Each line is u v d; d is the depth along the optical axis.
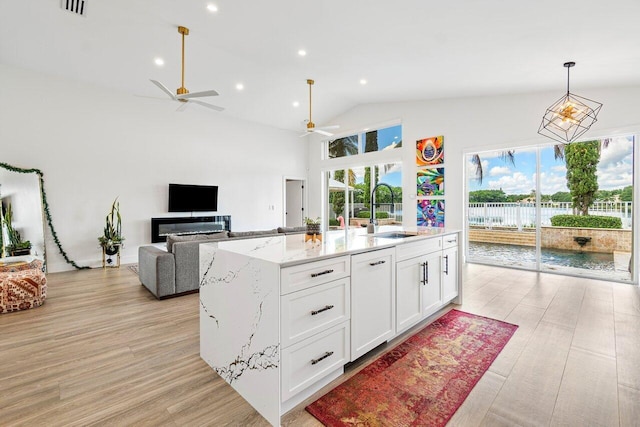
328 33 3.55
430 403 1.74
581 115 4.14
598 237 4.58
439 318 2.98
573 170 4.73
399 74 4.71
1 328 2.80
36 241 4.94
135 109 5.94
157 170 6.22
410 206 6.48
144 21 3.73
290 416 1.65
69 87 5.26
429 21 2.96
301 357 1.70
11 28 3.89
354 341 2.04
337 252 1.90
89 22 3.80
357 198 7.79
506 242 5.42
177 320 3.01
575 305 3.34
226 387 1.92
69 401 1.77
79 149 5.36
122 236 5.81
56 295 3.82
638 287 4.00
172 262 3.71
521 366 2.12
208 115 6.98
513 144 5.12
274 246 2.14
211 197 6.90
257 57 4.54
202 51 4.52
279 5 3.06
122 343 2.51
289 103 6.93
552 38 2.99
